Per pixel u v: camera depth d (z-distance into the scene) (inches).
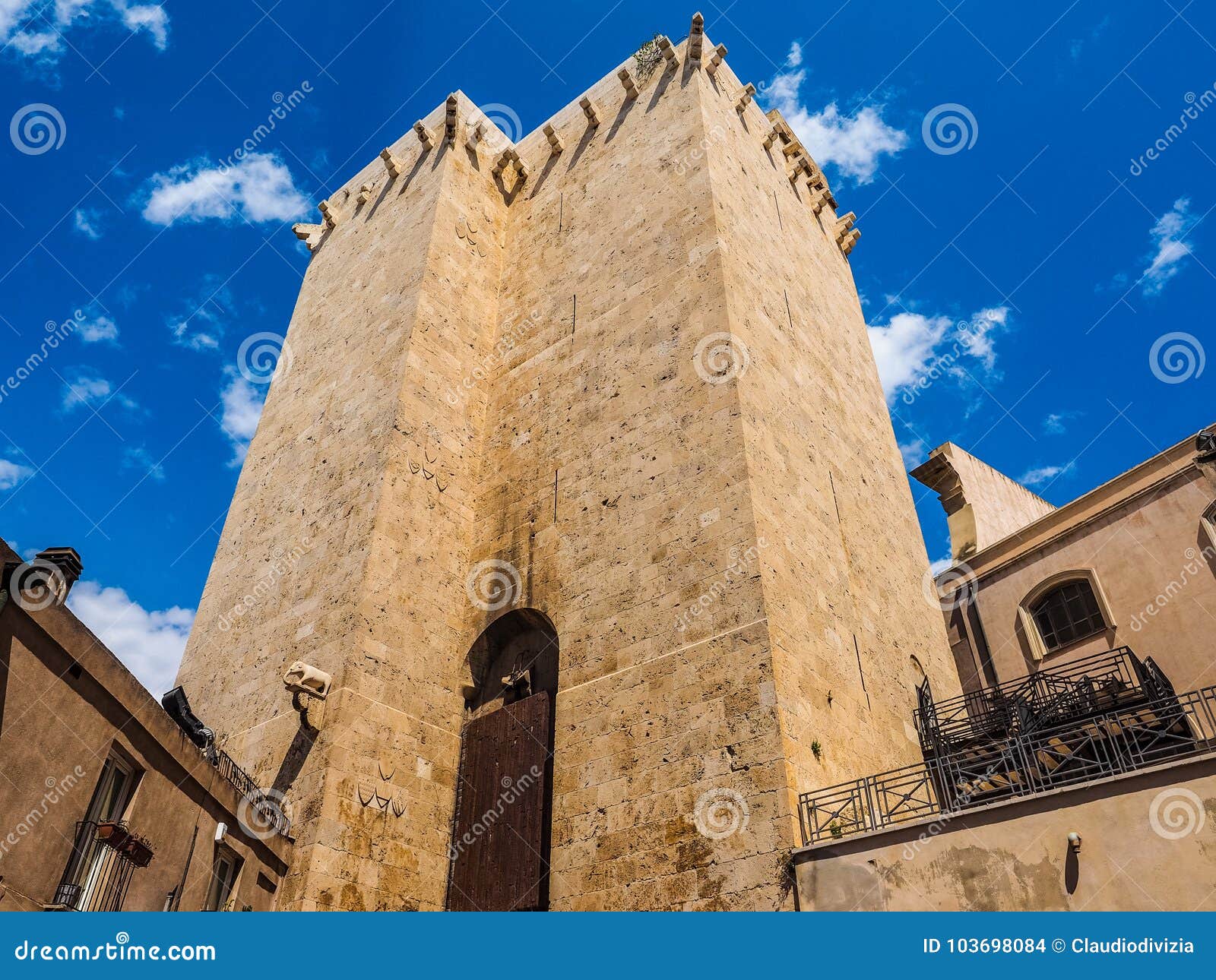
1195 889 395.2
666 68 1021.2
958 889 453.4
